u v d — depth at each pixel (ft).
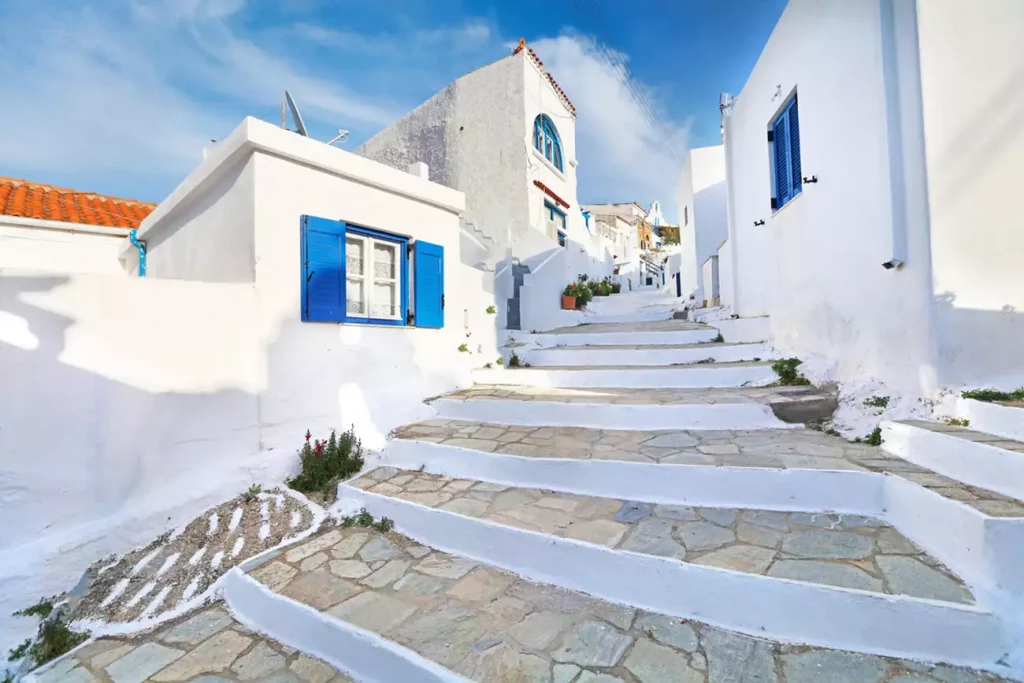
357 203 18.90
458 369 23.63
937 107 13.46
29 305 11.37
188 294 14.19
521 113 43.73
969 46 12.99
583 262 57.62
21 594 10.50
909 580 8.48
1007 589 7.91
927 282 13.75
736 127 31.12
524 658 8.12
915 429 12.45
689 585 9.21
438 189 22.22
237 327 15.29
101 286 12.50
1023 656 7.27
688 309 40.88
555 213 50.60
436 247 22.26
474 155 46.47
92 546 11.76
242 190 16.44
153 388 13.41
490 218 44.70
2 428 10.90
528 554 10.95
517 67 44.14
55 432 11.61
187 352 14.14
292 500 14.58
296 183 16.93
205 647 9.58
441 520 12.37
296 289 16.89
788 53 22.56
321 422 17.47
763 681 7.42
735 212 31.53
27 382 11.27
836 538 10.21
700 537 10.56
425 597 10.05
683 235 58.70
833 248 18.75
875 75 15.51
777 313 24.48
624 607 9.59
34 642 10.10
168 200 21.20
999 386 12.59
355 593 10.20
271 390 16.11
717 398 18.16
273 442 16.11
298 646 9.55
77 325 12.07
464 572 11.08
